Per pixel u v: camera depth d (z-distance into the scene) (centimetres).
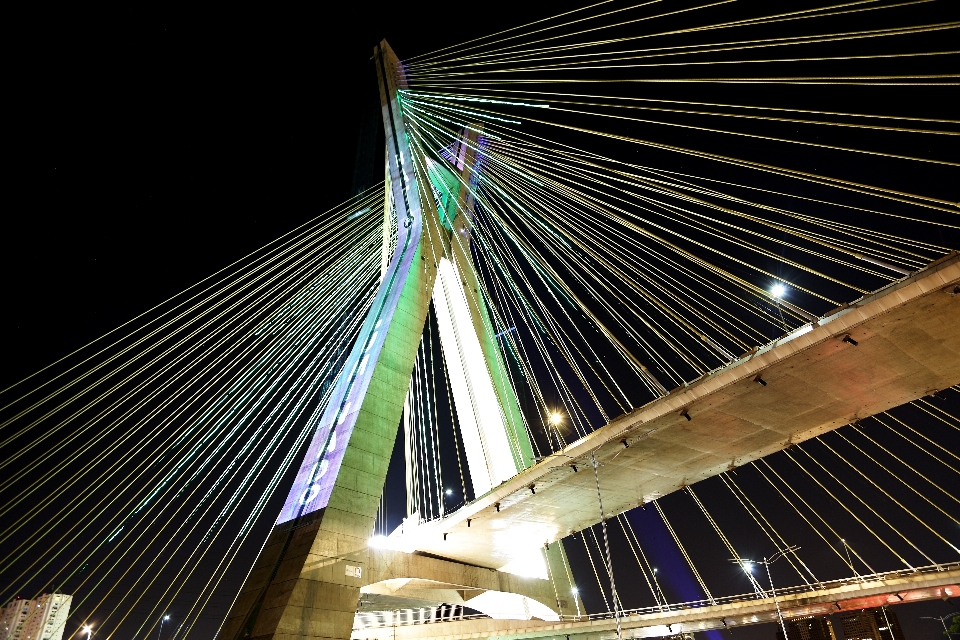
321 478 2672
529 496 2727
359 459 2686
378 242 4812
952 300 1700
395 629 4388
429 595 3538
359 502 2595
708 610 4172
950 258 1627
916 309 1731
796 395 2141
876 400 2222
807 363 1962
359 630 4347
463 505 2888
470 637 4272
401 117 4331
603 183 3694
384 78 4591
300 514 2592
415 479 4031
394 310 3256
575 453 2467
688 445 2459
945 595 3509
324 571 2353
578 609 4209
